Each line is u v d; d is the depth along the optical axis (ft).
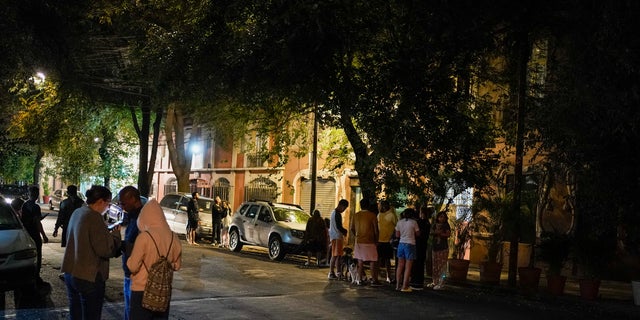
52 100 88.07
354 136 50.90
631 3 33.40
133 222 22.90
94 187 22.07
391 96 44.83
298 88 49.55
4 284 32.68
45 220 100.58
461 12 39.22
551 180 49.03
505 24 46.44
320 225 56.29
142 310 19.29
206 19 50.39
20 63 41.19
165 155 135.64
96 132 107.14
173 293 37.73
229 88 51.49
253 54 46.42
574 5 37.06
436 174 46.26
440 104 44.37
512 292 44.75
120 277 41.98
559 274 44.32
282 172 95.09
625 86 34.65
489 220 56.95
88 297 21.26
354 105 45.42
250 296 38.09
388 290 43.83
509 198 49.60
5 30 38.19
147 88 69.67
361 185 51.19
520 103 45.78
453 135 44.98
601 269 43.01
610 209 39.14
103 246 21.31
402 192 49.78
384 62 44.93
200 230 80.02
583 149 38.58
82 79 63.67
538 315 36.50
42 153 116.88
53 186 199.21
